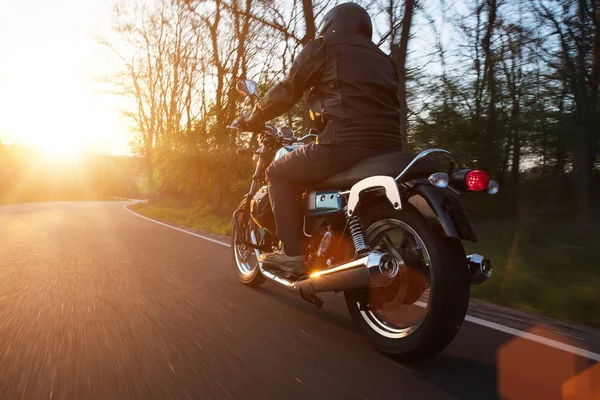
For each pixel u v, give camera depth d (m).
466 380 2.41
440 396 2.23
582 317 3.64
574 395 2.23
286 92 3.18
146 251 6.74
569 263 6.05
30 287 4.38
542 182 12.39
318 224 3.21
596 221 10.56
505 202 12.51
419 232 2.54
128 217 15.53
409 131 11.27
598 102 9.78
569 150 10.95
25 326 3.22
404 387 2.32
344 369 2.54
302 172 3.13
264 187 3.81
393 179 2.58
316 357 2.70
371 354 2.75
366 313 2.89
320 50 2.98
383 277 2.60
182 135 18.36
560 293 4.23
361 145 2.93
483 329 3.26
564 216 11.65
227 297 4.04
